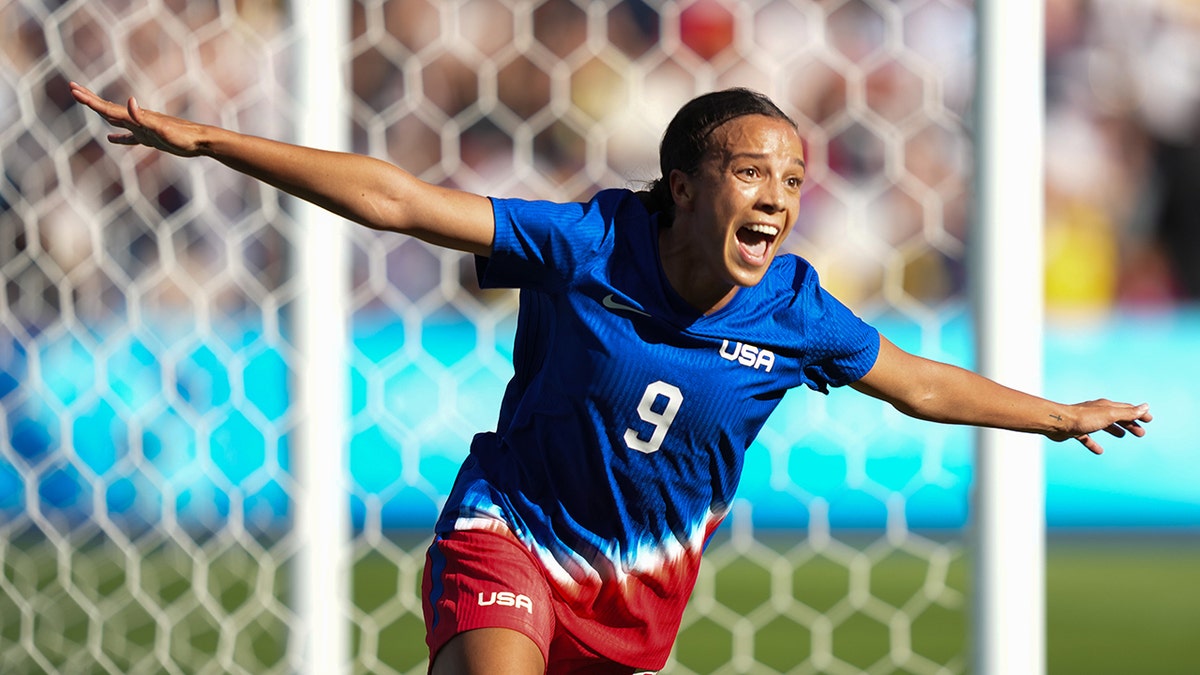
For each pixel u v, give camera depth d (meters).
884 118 32.41
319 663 13.98
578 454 9.09
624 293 8.81
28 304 25.95
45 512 26.52
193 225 27.75
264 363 25.62
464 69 31.11
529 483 9.26
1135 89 37.09
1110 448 30.78
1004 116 12.41
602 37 31.59
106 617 19.58
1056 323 31.92
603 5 20.92
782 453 22.67
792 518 27.94
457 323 27.17
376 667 17.08
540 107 31.81
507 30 31.31
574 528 9.24
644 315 8.81
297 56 14.01
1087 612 21.98
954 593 23.34
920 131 32.38
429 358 26.78
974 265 12.56
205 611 21.45
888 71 32.38
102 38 25.94
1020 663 12.55
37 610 21.36
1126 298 36.78
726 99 8.61
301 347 14.02
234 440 25.53
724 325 8.91
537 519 9.24
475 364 26.86
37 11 19.88
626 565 9.41
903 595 23.22
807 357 9.29
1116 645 19.55
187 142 8.20
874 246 32.47
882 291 32.19
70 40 25.95
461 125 31.00
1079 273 36.47
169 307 27.23
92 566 24.77
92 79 25.86
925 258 32.47
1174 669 18.09
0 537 18.50
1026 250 12.43
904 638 17.83
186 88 25.95
